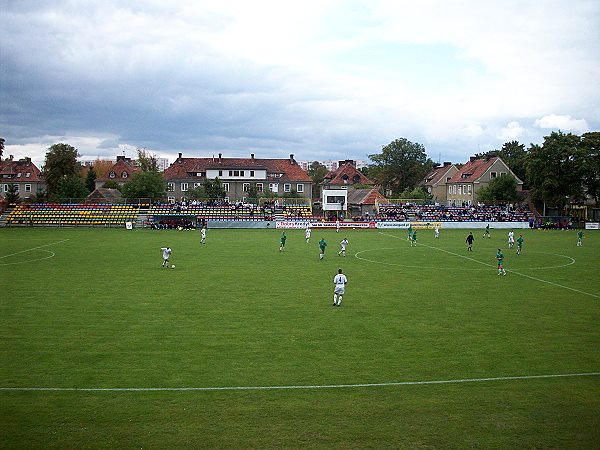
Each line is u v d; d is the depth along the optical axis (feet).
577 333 86.38
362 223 326.44
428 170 600.39
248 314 97.96
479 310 102.68
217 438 49.96
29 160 517.14
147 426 52.31
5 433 50.70
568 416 55.26
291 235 278.46
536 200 382.83
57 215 333.62
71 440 49.39
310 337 83.05
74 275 140.26
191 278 136.87
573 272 152.56
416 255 192.24
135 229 309.42
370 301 110.52
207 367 68.95
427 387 62.85
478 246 226.38
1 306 103.14
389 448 48.34
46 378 64.59
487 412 56.08
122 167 536.42
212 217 334.03
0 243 223.10
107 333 84.28
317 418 54.34
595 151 359.05
